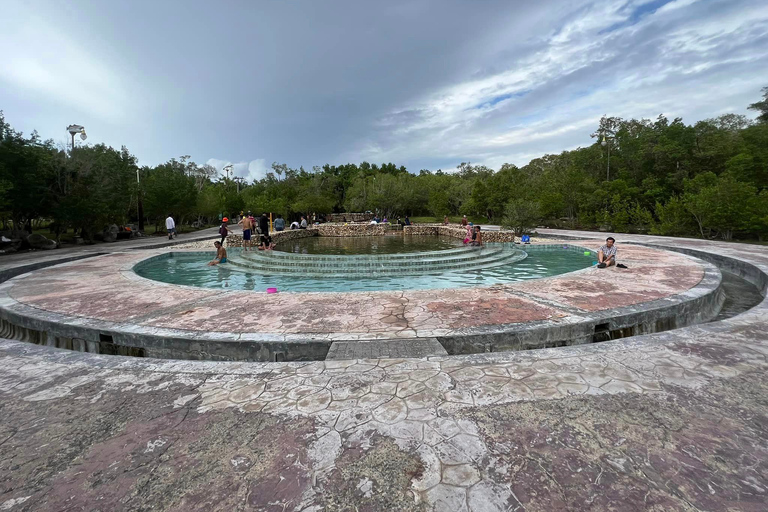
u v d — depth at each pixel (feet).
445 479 7.55
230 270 41.63
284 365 13.37
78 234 71.87
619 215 82.12
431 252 46.50
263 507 6.93
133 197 87.10
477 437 8.94
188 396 11.26
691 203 65.67
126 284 28.09
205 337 16.10
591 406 10.25
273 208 143.43
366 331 16.55
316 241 71.56
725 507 6.73
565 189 101.91
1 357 14.55
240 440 9.00
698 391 11.00
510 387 11.41
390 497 7.11
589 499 6.97
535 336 16.66
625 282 26.09
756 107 99.96
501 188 130.52
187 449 8.69
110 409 10.57
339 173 237.45
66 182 59.11
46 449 8.79
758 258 36.55
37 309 21.16
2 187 45.73
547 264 44.09
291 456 8.36
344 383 11.89
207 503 7.05
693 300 21.29
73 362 13.99
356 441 8.86
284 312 19.84
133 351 17.04
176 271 41.19
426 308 20.21
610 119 137.39
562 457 8.17
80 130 60.49
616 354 13.82
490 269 41.32
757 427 9.18
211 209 117.19
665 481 7.40
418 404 10.52
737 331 16.07
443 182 186.19
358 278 37.09
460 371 12.60
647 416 9.71
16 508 6.96
